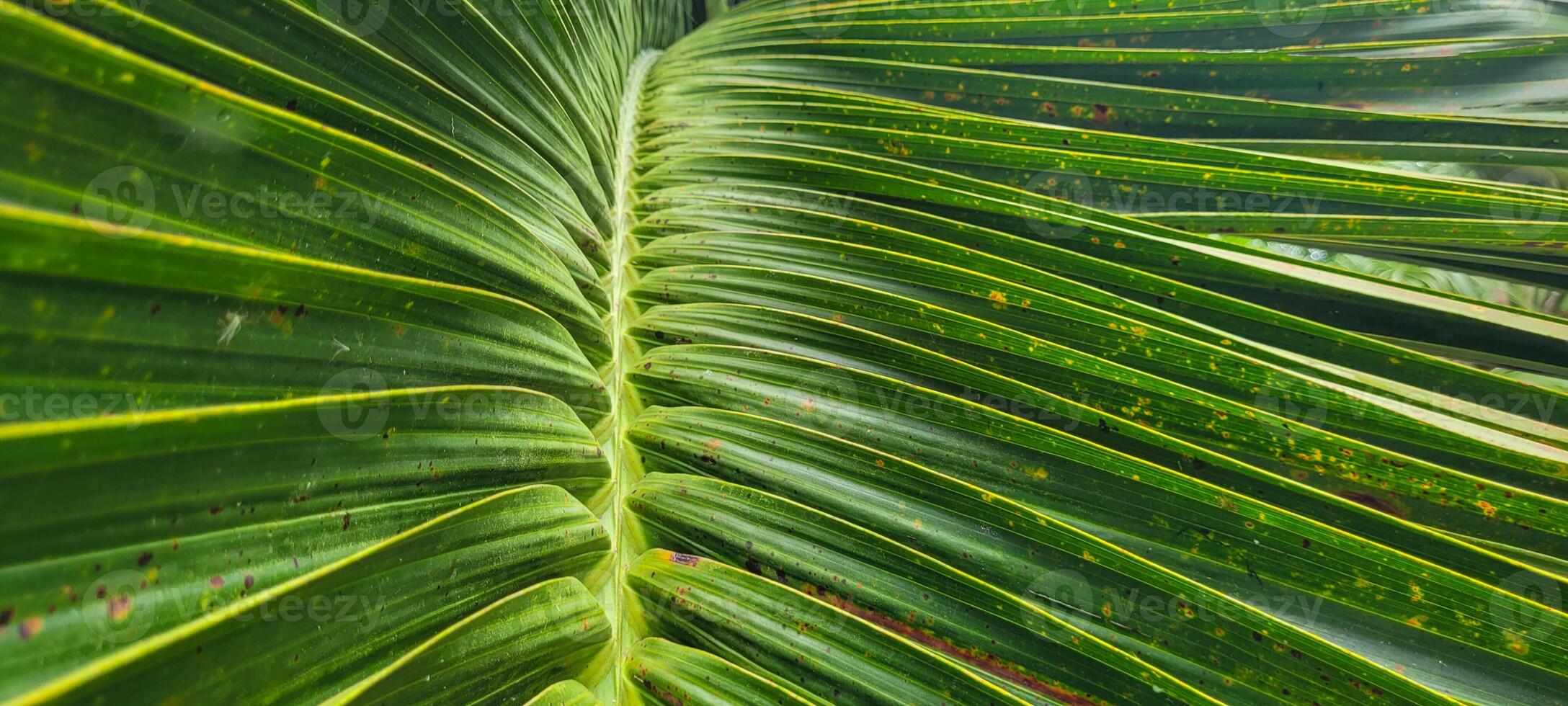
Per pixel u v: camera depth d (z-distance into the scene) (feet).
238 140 0.53
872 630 0.79
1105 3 1.42
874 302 1.04
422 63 0.89
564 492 0.81
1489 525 0.84
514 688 0.69
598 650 0.80
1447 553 0.81
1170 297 1.05
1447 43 1.31
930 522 0.87
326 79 0.73
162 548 0.45
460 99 0.87
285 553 0.52
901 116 1.31
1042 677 0.79
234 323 0.51
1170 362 0.96
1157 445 0.90
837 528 0.86
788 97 1.40
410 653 0.58
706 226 1.20
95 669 0.37
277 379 0.54
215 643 0.45
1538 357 1.03
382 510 0.60
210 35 0.63
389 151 0.65
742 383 0.99
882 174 1.20
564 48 1.19
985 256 1.06
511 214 0.90
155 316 0.46
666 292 1.13
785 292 1.08
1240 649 0.78
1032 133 1.24
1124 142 1.20
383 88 0.78
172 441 0.44
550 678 0.74
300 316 0.56
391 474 0.61
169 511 0.45
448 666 0.62
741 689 0.78
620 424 1.01
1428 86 1.33
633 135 1.52
